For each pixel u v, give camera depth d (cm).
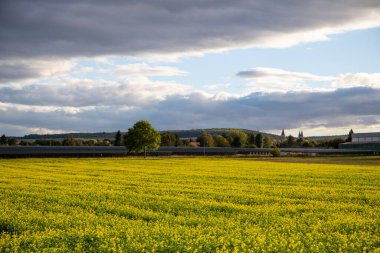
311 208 2672
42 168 6419
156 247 1555
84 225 2059
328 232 1945
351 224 2106
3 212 2358
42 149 11150
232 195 3278
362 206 2795
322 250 1546
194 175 5159
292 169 6397
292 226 2028
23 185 3922
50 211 2498
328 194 3381
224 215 2453
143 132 11300
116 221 2173
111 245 1605
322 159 10875
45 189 3625
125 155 12325
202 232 1872
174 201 2941
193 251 1509
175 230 1867
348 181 4478
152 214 2412
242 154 14600
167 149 13538
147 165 7375
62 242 1684
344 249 1570
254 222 2250
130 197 3147
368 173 5591
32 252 1552
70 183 4166
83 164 7550
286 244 1616
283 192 3503
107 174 5319
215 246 1591
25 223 2080
